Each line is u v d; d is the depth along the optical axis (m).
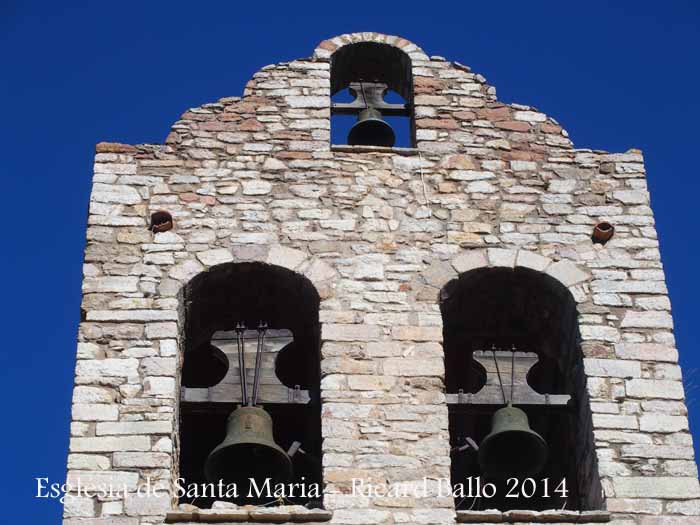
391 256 27.94
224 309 28.27
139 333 26.89
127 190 28.59
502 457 26.97
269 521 24.84
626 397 26.55
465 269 27.84
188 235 28.05
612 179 29.22
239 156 29.16
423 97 30.19
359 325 27.03
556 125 29.92
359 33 31.14
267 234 28.12
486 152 29.45
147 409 26.02
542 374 28.64
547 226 28.53
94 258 27.72
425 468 25.52
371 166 29.12
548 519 25.08
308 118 29.80
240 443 26.14
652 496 25.44
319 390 26.75
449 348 28.86
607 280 27.88
